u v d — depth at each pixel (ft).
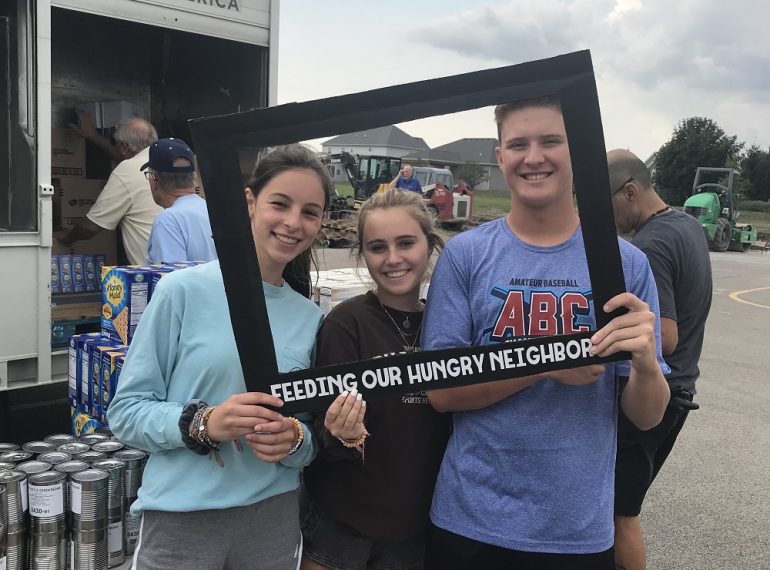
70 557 6.91
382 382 4.75
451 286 5.33
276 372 4.71
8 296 10.00
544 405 5.13
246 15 13.25
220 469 5.05
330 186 5.27
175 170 10.91
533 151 4.88
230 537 5.11
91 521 6.84
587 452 5.11
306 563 6.11
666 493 12.87
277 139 4.62
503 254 5.23
